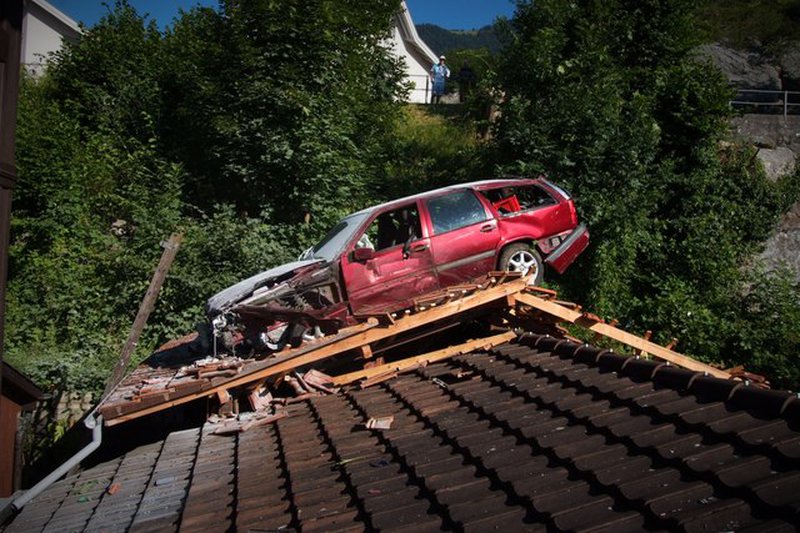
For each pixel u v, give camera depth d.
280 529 3.23
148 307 7.77
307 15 12.54
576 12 13.25
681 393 3.75
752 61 21.28
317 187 12.44
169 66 15.03
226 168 12.48
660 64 13.69
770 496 2.42
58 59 16.33
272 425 5.49
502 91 13.42
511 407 4.38
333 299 7.30
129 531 3.66
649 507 2.54
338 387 6.36
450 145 17.08
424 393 5.36
